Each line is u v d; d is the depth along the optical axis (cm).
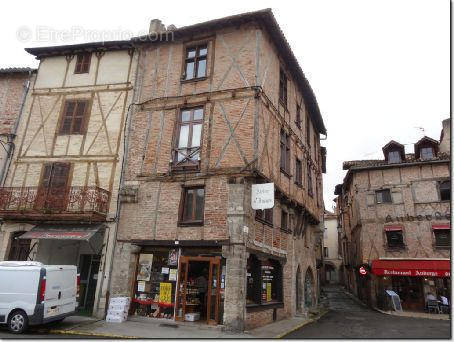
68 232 1154
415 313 1869
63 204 1197
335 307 2131
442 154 2231
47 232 1164
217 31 1287
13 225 1282
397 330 1138
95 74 1415
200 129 1207
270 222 1243
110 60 1420
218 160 1130
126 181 1235
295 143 1574
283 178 1359
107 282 1141
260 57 1214
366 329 1152
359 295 2694
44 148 1360
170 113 1256
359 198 2355
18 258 1270
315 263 1917
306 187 1714
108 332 893
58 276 938
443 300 1889
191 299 1062
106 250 1177
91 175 1279
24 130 1403
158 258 1136
